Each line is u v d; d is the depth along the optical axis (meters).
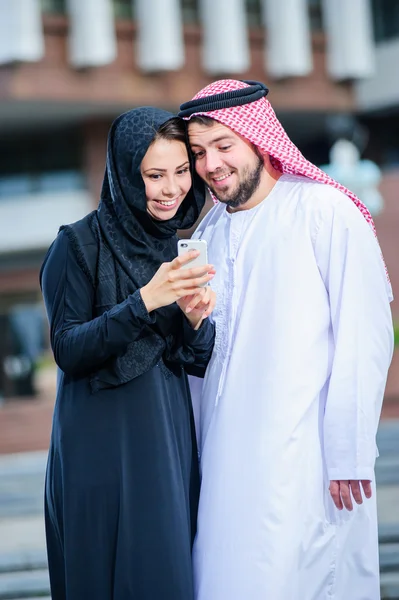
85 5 21.55
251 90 4.01
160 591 3.81
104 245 3.89
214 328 4.12
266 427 3.94
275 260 4.02
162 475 3.84
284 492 3.91
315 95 24.70
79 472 3.86
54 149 25.67
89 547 3.86
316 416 3.98
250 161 4.01
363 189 20.22
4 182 25.98
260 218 4.11
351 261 3.91
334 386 3.88
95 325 3.71
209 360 4.16
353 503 4.04
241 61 23.39
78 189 25.56
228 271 4.15
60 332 3.81
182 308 3.82
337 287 3.93
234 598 3.92
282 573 3.89
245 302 4.05
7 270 26.27
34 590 6.97
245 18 24.02
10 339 23.45
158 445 3.86
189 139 3.97
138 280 3.87
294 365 3.94
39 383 23.02
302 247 3.98
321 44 24.67
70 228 3.92
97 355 3.72
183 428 4.00
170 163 3.86
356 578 4.05
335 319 3.94
